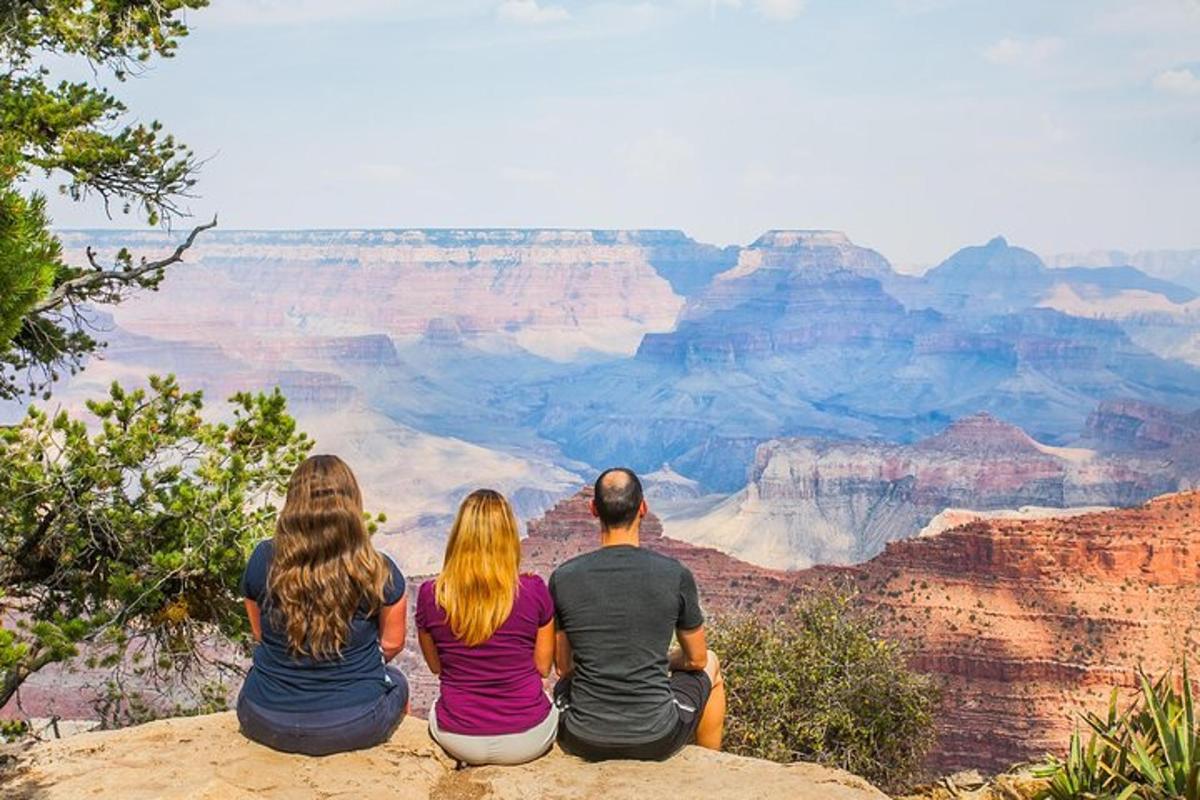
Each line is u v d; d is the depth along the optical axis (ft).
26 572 50.62
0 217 28.09
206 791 24.80
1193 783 25.43
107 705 55.83
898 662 91.86
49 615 50.72
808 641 90.99
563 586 27.32
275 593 26.25
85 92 61.82
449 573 26.89
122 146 60.39
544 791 25.67
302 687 26.61
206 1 63.41
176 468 49.65
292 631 26.17
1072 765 28.19
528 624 27.12
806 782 25.86
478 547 26.76
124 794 24.58
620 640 26.96
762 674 87.10
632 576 27.09
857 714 88.28
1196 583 216.54
